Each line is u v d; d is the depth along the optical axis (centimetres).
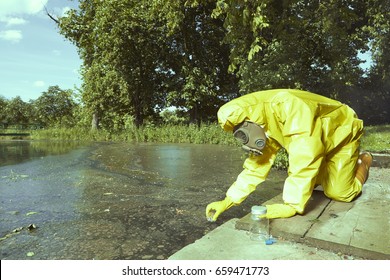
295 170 412
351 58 1967
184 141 2197
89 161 1234
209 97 2480
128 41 2488
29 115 5050
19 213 577
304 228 384
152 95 2741
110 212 576
